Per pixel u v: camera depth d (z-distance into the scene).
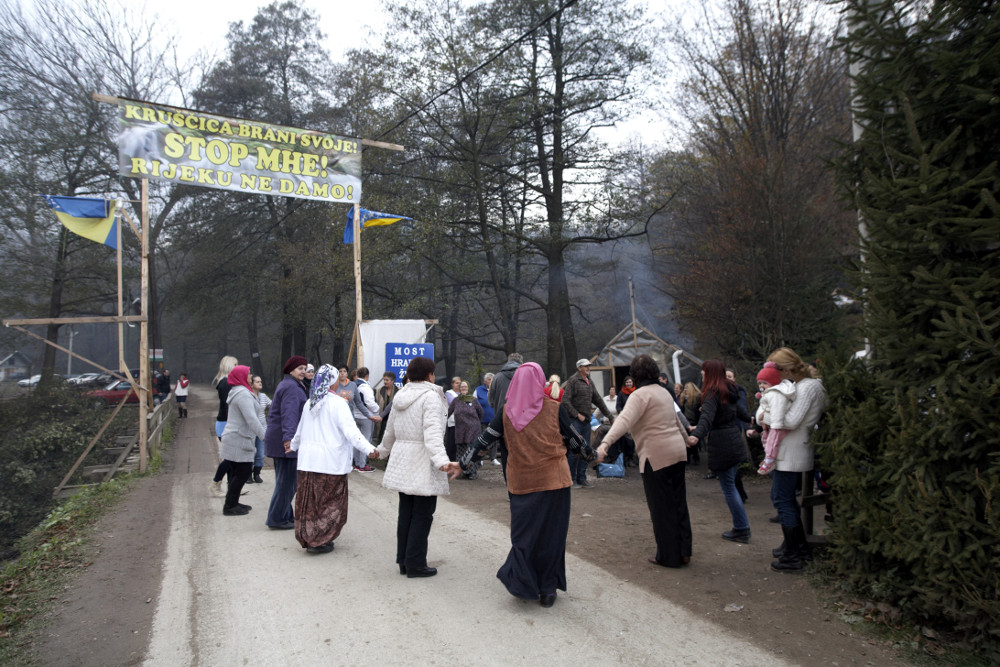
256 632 3.91
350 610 4.23
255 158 10.75
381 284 22.22
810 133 13.05
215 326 34.78
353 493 8.37
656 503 5.04
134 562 5.42
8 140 21.41
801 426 4.68
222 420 8.71
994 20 3.37
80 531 6.57
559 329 19.91
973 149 3.55
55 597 4.62
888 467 3.72
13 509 13.58
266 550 5.68
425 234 18.03
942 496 3.40
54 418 18.30
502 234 19.38
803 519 5.09
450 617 4.09
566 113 18.41
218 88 30.05
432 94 17.58
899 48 3.84
